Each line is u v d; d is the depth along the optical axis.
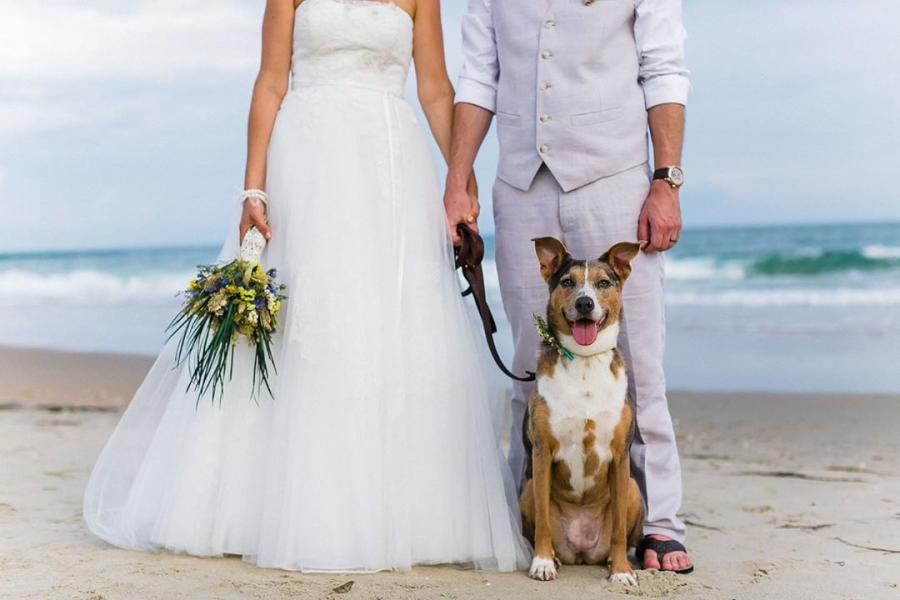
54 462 6.91
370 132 4.58
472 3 4.96
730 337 16.44
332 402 4.27
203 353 4.42
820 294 22.25
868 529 5.25
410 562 4.30
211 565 4.24
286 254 4.52
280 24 4.67
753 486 6.54
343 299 4.35
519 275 4.78
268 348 4.36
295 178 4.55
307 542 4.17
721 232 38.28
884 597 3.99
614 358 4.34
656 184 4.56
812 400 10.55
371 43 4.62
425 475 4.41
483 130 4.91
